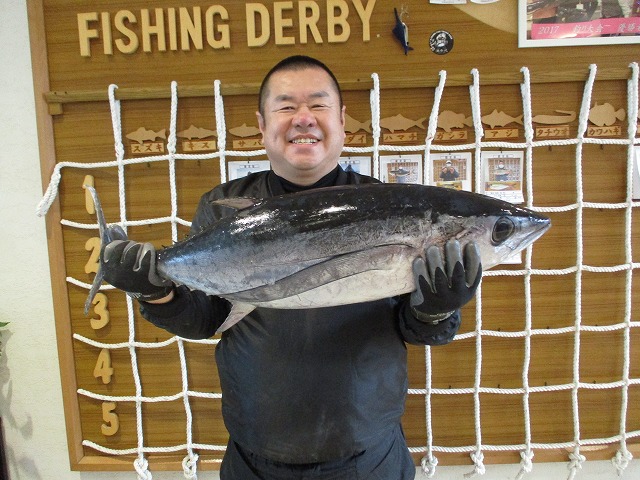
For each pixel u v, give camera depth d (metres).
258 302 0.83
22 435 1.53
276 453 0.97
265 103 1.00
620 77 1.34
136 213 1.42
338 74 1.38
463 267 0.77
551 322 1.43
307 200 0.81
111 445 1.49
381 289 0.80
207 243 0.83
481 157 1.37
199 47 1.37
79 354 1.47
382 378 0.99
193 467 1.45
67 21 1.38
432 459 1.44
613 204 1.37
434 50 1.37
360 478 0.98
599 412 1.46
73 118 1.39
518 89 1.36
